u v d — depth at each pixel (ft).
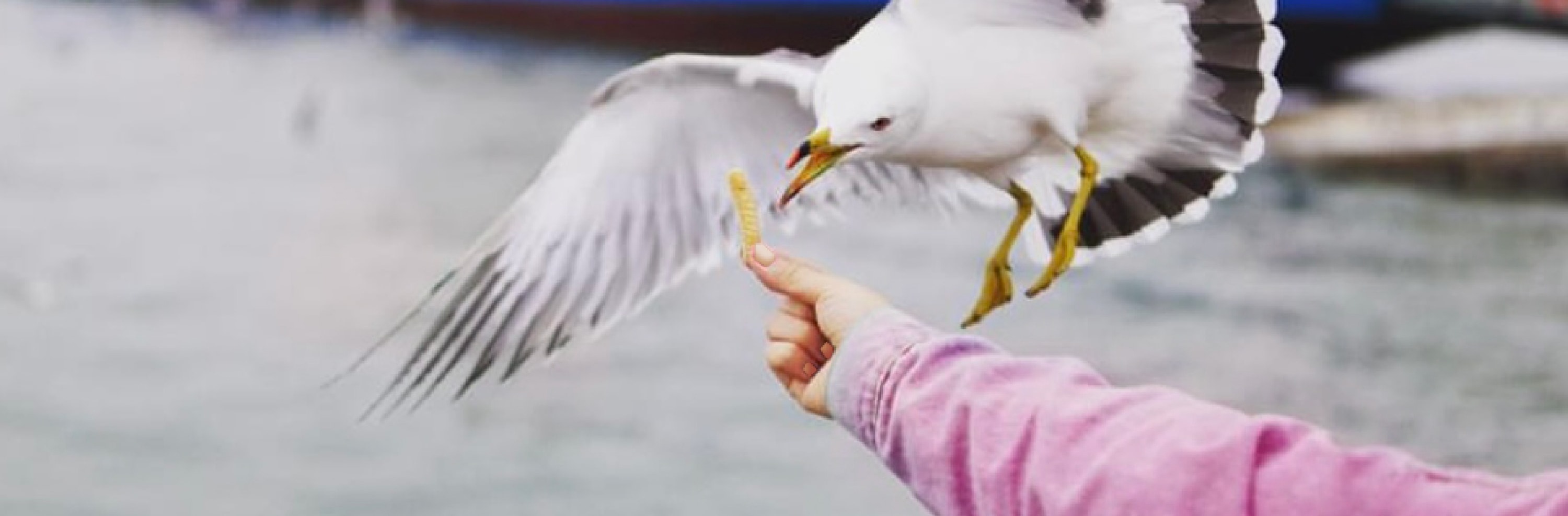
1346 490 7.53
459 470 32.55
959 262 40.50
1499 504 7.44
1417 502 7.48
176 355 38.01
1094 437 7.73
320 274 43.37
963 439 7.86
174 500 31.04
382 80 61.87
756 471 32.68
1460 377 33.27
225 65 66.64
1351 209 42.98
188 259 44.70
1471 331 34.91
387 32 64.49
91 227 48.29
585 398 36.29
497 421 35.24
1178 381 33.99
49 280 43.21
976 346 7.98
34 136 57.82
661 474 31.73
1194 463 7.61
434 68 63.46
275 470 32.99
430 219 46.98
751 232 8.32
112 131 58.13
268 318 40.50
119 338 39.70
